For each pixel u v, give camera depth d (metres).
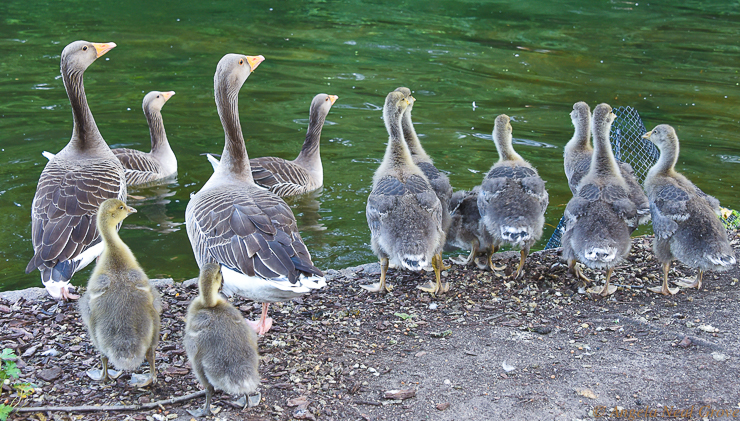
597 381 5.66
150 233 9.77
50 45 20.56
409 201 7.46
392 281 8.08
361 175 12.42
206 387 5.14
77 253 7.35
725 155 13.12
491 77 18.86
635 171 11.33
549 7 29.11
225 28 24.11
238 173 7.93
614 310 7.19
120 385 5.54
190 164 12.73
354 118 15.15
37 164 11.93
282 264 5.92
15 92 15.99
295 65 19.52
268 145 13.48
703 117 15.59
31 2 26.77
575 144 10.94
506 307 7.32
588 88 17.92
